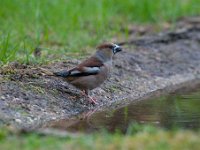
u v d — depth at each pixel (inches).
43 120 519.2
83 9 875.4
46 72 592.7
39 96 552.4
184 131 418.0
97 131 478.9
